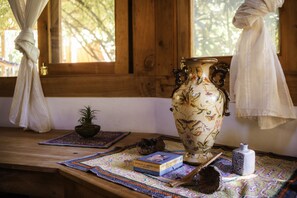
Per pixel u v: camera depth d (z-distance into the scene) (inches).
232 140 50.4
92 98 67.0
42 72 70.9
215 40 54.1
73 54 69.7
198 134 37.0
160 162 35.1
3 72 75.4
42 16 70.2
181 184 31.4
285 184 31.8
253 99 43.1
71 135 61.4
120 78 64.4
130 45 64.4
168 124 59.8
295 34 44.2
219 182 29.5
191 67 38.4
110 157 42.9
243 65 44.0
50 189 40.5
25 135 62.4
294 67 44.5
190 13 55.7
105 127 66.4
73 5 68.7
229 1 52.1
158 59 60.3
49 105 70.2
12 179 42.6
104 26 66.5
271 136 46.1
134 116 64.0
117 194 29.9
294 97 43.8
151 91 62.1
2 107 74.6
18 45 64.0
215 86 38.2
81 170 37.3
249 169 34.4
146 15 61.1
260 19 43.0
